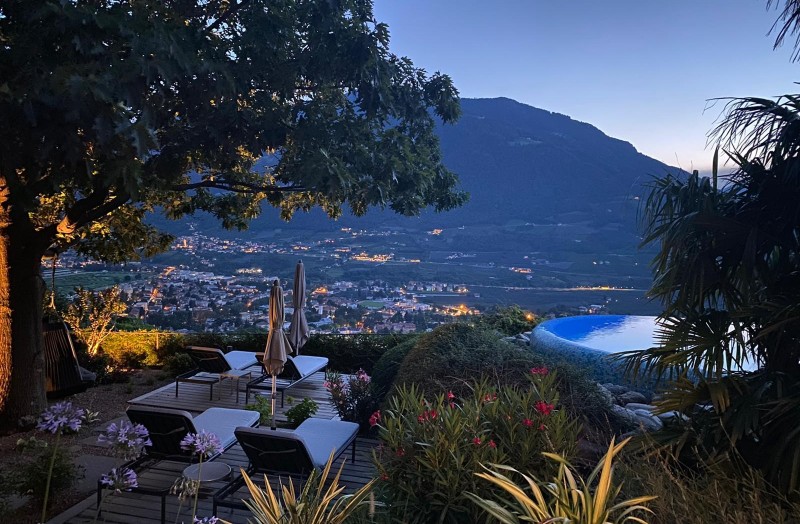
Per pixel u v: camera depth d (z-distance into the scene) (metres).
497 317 10.34
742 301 2.88
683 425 2.89
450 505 2.45
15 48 4.48
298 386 8.57
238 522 3.93
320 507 1.94
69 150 4.17
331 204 10.22
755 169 2.99
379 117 7.48
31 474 4.18
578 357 6.68
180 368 9.46
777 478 2.32
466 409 2.82
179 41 5.27
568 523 1.39
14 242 6.39
